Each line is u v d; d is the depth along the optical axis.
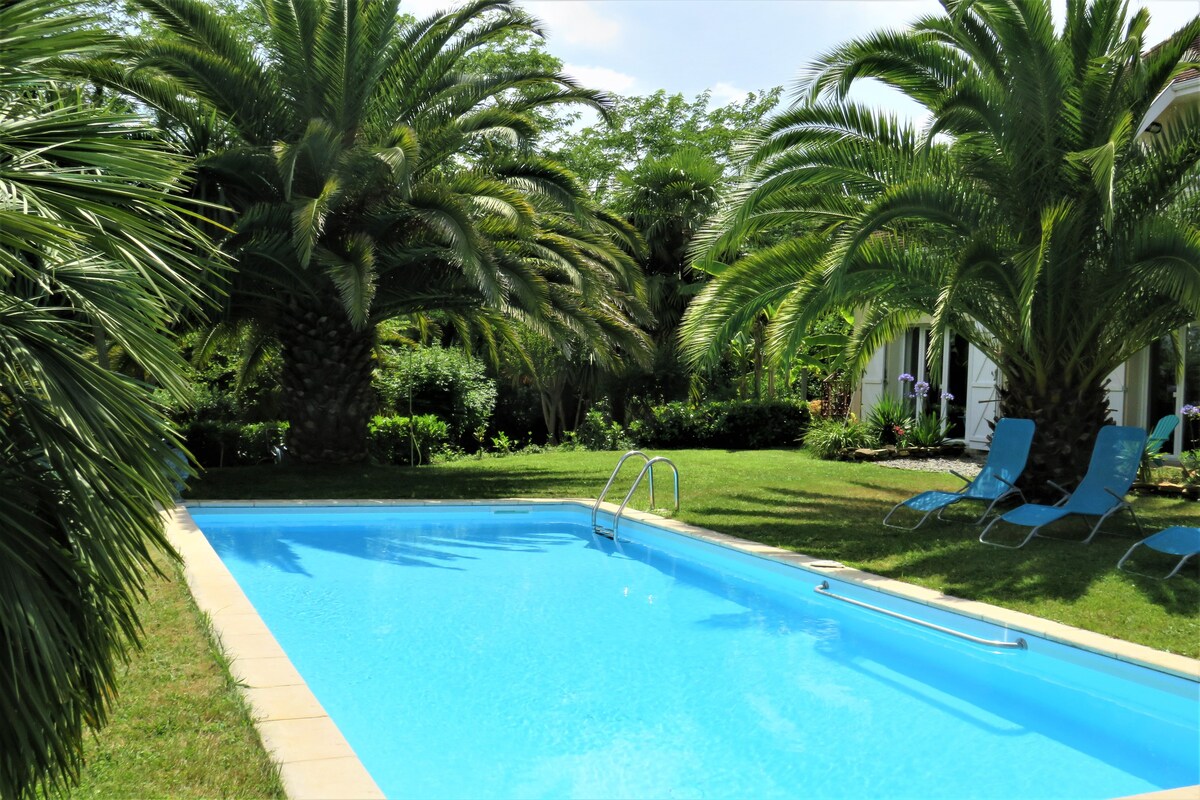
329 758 3.60
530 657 6.16
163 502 2.62
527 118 13.20
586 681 5.70
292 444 14.61
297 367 14.39
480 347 24.98
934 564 7.71
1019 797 4.18
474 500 11.88
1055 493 10.01
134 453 2.51
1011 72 9.20
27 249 2.25
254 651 4.92
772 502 11.49
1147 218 8.90
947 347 18.50
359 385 14.80
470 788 4.17
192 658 4.80
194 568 6.96
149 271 2.56
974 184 9.76
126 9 12.14
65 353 2.39
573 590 8.12
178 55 11.77
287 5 12.42
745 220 9.98
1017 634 5.95
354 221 13.30
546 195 13.48
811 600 7.67
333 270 11.66
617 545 10.23
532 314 12.67
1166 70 9.37
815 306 9.62
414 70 13.34
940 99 9.37
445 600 7.68
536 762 4.47
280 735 3.81
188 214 2.70
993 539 8.76
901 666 6.11
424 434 17.16
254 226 11.94
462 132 13.19
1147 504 10.98
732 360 23.00
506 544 10.23
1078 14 9.30
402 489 12.83
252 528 10.89
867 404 20.16
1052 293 9.66
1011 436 9.52
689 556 9.51
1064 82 9.21
